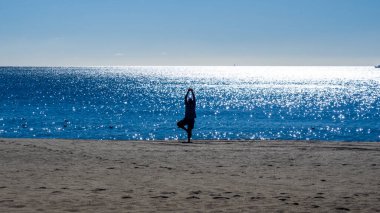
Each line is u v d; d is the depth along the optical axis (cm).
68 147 1744
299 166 1322
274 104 8094
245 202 836
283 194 914
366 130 4350
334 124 4934
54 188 954
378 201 852
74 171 1191
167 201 838
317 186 1010
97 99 9056
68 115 5875
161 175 1145
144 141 2097
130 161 1390
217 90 13275
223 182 1053
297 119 5541
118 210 760
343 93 11919
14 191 914
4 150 1622
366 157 1527
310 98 9794
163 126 4662
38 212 737
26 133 4112
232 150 1702
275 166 1319
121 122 5066
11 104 7638
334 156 1550
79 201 827
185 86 15788
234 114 6141
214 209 776
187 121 2042
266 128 4494
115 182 1037
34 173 1151
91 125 4747
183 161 1405
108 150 1659
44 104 7719
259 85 17412
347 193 930
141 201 834
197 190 948
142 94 10894
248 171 1224
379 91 12975
